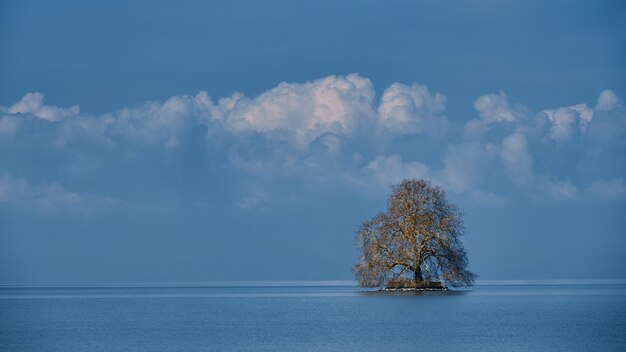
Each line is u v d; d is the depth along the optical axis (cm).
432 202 14088
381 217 14088
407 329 9694
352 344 8319
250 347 8144
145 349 8062
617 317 11388
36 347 8294
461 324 10244
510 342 8362
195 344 8425
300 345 8275
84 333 9675
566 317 11338
